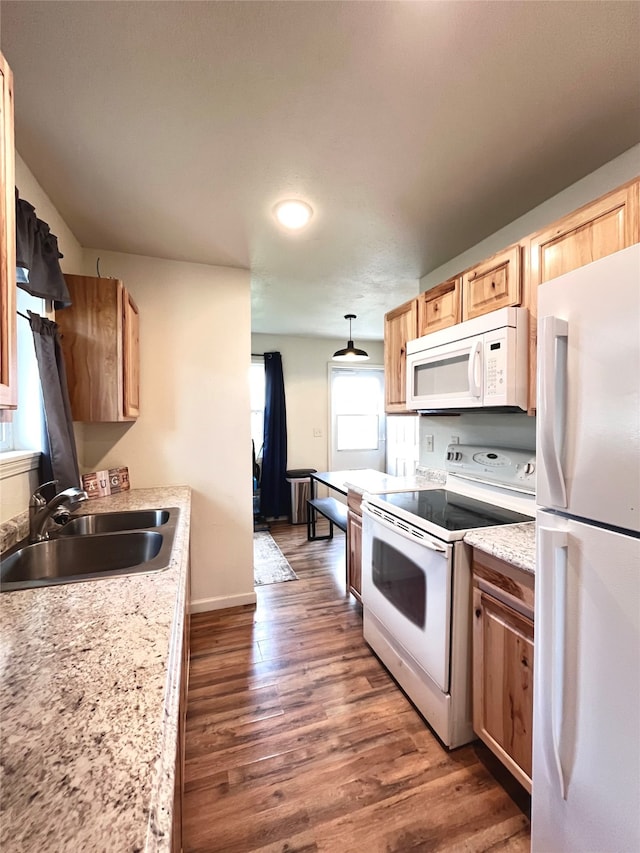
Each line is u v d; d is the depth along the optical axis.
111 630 0.78
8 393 0.74
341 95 1.20
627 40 1.03
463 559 1.48
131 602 0.90
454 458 2.34
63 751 0.50
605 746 0.83
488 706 1.38
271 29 0.99
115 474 2.27
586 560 0.86
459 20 0.97
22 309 1.61
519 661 1.25
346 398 5.45
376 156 1.50
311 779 1.38
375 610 2.02
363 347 5.49
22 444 1.62
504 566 1.31
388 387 2.65
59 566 1.38
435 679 1.52
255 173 1.59
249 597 2.69
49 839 0.39
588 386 0.86
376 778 1.38
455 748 1.49
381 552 1.97
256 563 3.47
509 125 1.34
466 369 1.80
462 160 1.53
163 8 0.94
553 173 1.62
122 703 0.58
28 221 1.30
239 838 1.18
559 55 1.07
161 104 1.23
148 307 2.42
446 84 1.16
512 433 2.04
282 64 1.09
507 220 1.99
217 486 2.60
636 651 0.77
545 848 0.98
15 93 1.17
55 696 0.59
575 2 0.93
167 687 0.62
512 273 1.62
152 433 2.45
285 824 1.22
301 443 5.21
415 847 1.16
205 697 1.78
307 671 1.97
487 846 1.16
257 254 2.38
